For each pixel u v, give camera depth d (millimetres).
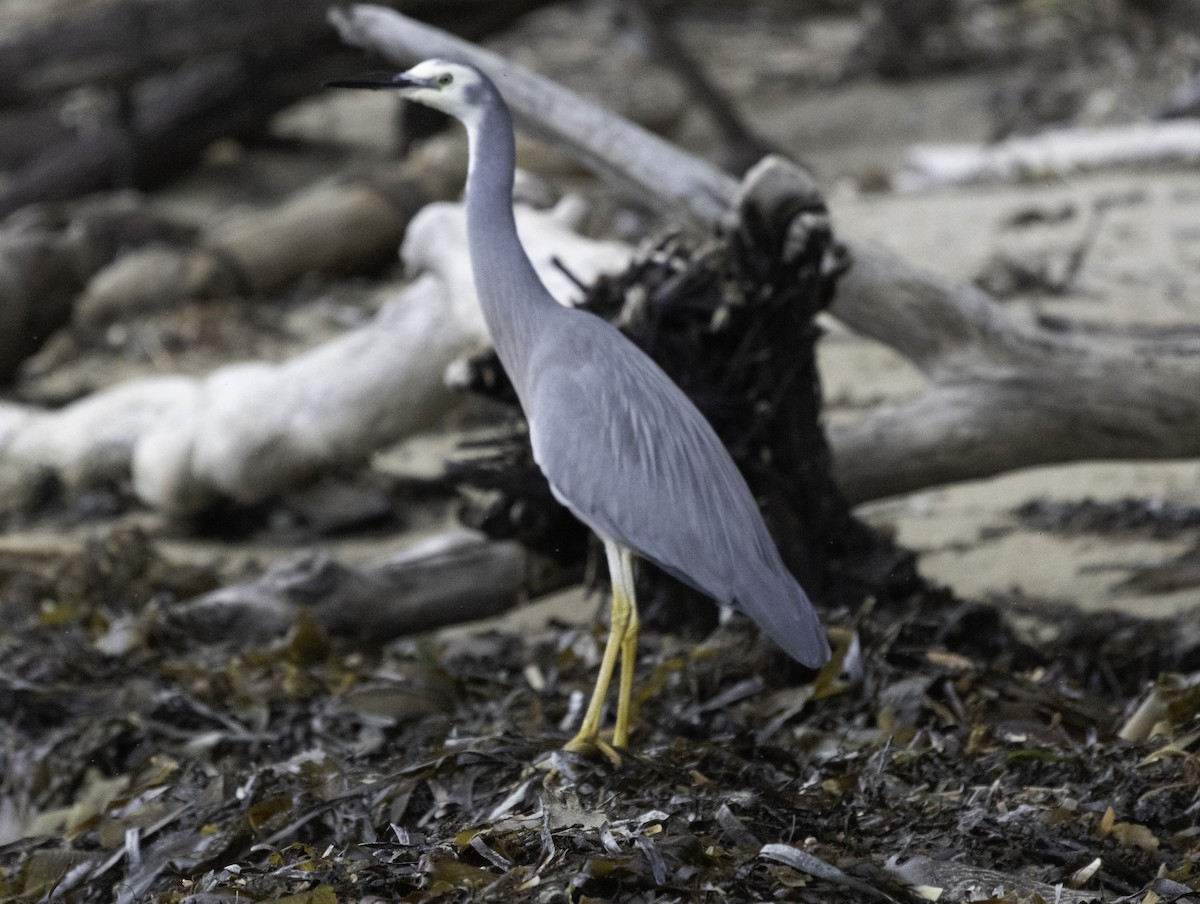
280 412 12938
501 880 5668
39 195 25641
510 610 11188
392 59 11828
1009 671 8820
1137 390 10305
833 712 8250
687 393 9344
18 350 17672
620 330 9484
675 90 32281
